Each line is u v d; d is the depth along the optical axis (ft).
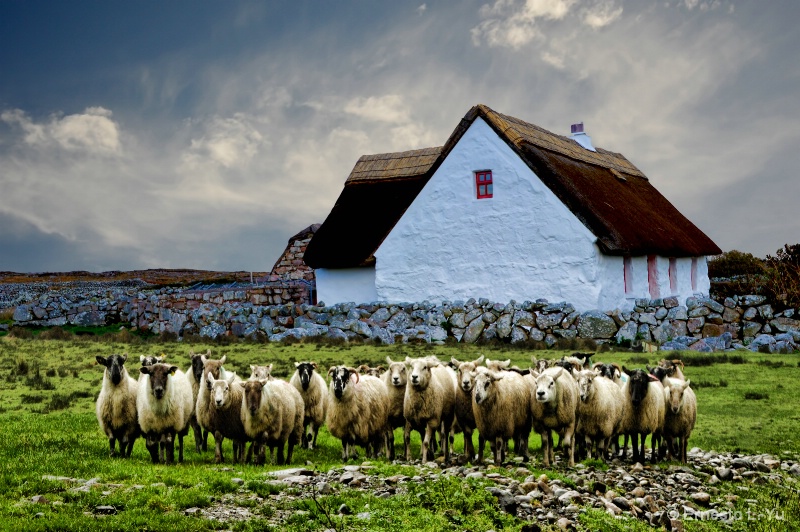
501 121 133.28
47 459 48.03
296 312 138.10
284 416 51.34
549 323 122.83
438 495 39.96
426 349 114.42
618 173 158.40
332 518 36.32
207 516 36.27
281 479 42.86
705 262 160.25
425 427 56.13
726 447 60.54
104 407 51.60
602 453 55.72
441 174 137.80
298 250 180.34
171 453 50.49
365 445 55.62
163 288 181.06
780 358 104.58
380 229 146.82
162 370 49.44
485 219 134.41
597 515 39.45
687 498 46.39
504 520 38.06
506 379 52.80
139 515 35.29
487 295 134.00
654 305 122.31
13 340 124.98
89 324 151.43
